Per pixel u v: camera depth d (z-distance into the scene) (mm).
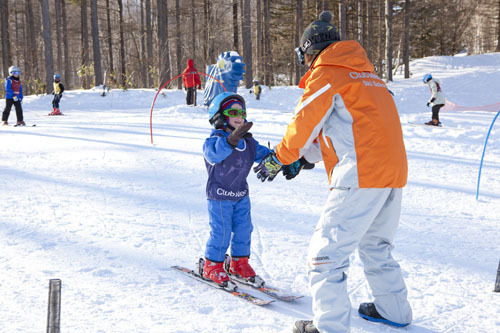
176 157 8633
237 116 3404
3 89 26781
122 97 23703
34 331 2711
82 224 4871
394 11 41969
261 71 34875
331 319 2615
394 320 2939
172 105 22922
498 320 2984
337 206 2646
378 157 2578
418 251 4301
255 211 5535
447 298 3322
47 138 10672
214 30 34250
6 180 6719
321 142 2727
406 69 34281
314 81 2607
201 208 5602
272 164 2777
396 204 2787
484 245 4473
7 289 3297
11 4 48781
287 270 3848
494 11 55062
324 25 2797
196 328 2824
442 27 52188
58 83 17641
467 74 31438
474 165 8453
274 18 41625
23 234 4516
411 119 15414
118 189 6375
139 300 3201
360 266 3918
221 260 3484
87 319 2893
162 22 32438
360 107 2607
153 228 4812
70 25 52969
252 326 2885
